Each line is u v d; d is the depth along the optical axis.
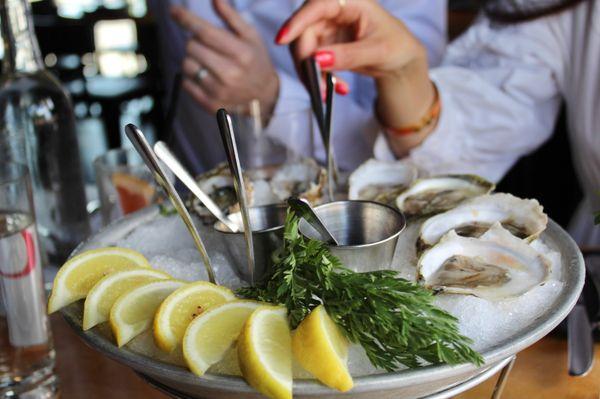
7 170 0.57
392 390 0.40
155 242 0.61
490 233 0.54
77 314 0.49
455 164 0.96
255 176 0.71
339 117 1.00
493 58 1.04
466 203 0.60
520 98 0.98
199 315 0.43
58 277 0.50
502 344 0.42
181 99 1.21
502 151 0.99
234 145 0.47
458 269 0.52
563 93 1.00
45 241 0.74
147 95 2.18
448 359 0.39
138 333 0.45
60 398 0.55
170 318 0.43
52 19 2.29
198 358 0.41
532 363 0.54
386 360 0.40
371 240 0.54
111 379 0.57
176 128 1.25
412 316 0.40
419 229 0.59
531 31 1.00
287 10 1.14
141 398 0.54
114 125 2.16
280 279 0.45
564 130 1.09
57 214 0.74
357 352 0.43
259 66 1.02
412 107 0.90
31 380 0.55
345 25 0.82
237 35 1.03
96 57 2.39
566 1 0.95
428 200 0.64
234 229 0.52
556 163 1.11
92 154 2.08
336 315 0.41
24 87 0.73
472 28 1.09
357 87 1.16
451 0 1.41
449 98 0.95
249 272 0.52
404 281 0.43
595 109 0.94
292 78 1.12
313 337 0.39
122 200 0.75
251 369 0.39
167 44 1.27
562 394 0.51
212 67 1.01
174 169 0.50
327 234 0.49
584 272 0.49
